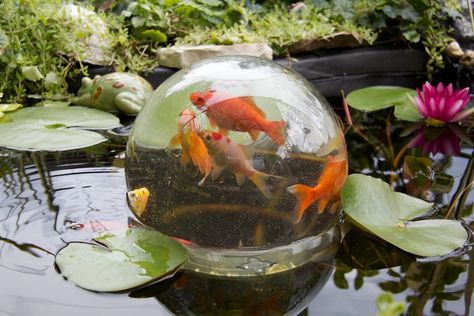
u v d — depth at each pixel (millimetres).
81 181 1368
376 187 1253
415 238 1175
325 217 1173
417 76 2336
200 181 1110
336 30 2289
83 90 1862
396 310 807
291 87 1175
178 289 1062
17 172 1406
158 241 1136
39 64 1958
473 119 1835
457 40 2387
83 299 1036
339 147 1193
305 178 1128
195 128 1109
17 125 1642
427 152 1614
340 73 2246
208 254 1129
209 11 2254
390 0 2320
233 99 1113
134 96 1814
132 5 2199
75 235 1175
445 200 1345
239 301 1048
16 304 1024
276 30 2213
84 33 2000
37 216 1231
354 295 1065
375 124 1807
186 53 2000
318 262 1137
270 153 1106
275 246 1126
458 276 1106
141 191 1172
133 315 1013
